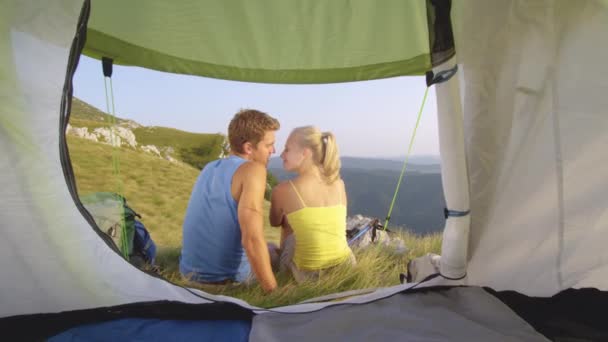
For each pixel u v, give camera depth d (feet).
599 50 4.02
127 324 4.05
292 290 5.49
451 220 4.50
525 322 4.14
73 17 3.38
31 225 3.79
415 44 6.64
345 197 6.17
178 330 3.99
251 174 5.27
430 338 3.74
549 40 4.12
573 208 4.49
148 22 5.94
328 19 6.18
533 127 4.37
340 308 4.48
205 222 5.54
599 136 4.24
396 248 8.45
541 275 4.72
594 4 3.91
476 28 4.11
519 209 4.59
